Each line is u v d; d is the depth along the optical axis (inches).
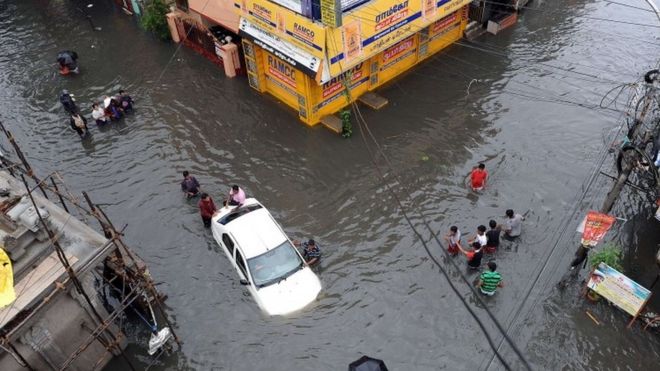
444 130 768.3
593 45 925.2
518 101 813.9
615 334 516.7
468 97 826.2
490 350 508.4
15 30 1068.5
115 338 476.7
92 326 467.8
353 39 694.5
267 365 507.2
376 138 760.3
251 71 837.8
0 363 415.2
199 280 584.7
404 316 540.4
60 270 422.6
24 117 836.6
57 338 445.4
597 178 679.7
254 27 766.5
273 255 563.5
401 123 784.3
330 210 658.2
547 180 682.2
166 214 664.4
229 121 803.4
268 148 753.0
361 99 823.7
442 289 563.2
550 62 890.7
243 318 545.6
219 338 530.0
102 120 804.0
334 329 531.8
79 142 784.3
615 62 880.9
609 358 498.3
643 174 584.1
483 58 908.0
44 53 992.9
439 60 908.6
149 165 737.6
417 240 614.9
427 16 793.6
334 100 789.9
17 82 918.4
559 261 583.5
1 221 428.8
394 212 650.8
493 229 572.4
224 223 603.2
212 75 906.1
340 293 563.2
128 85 896.3
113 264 493.7
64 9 1128.8
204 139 774.5
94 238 465.7
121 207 676.7
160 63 945.5
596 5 1040.8
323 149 746.2
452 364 499.8
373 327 532.1
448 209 650.8
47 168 740.7
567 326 525.0
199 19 901.2
